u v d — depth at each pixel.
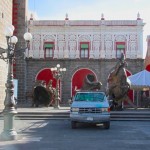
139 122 24.28
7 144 14.08
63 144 14.09
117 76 30.73
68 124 22.55
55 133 17.81
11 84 15.92
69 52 49.50
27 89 47.94
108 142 14.72
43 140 15.24
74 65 48.19
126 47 49.66
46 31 49.62
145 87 35.25
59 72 36.66
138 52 49.31
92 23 49.72
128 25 49.66
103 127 20.80
